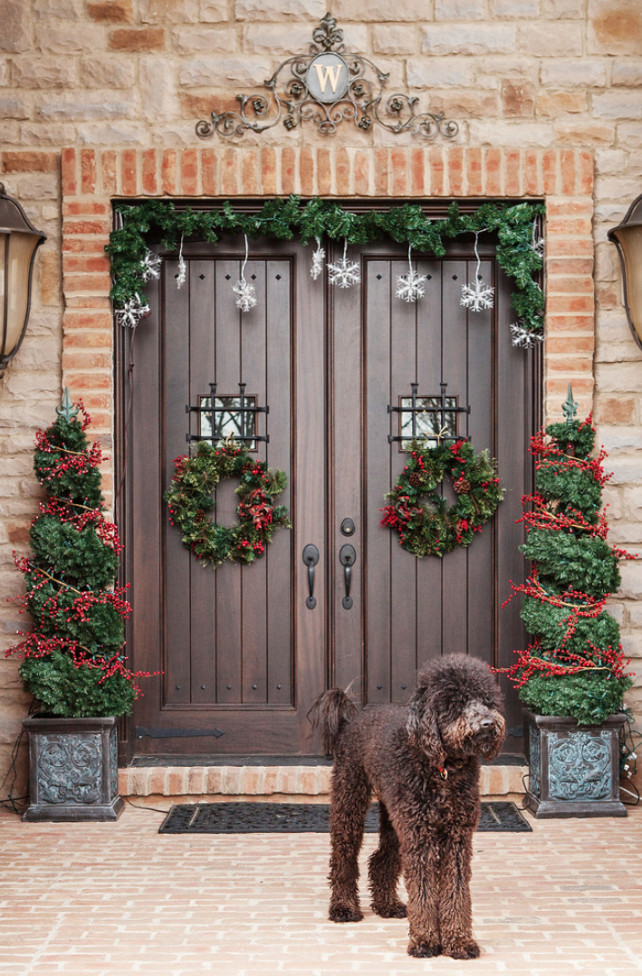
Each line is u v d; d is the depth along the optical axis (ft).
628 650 17.97
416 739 10.91
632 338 17.99
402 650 18.51
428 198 18.01
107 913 12.87
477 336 18.49
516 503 18.43
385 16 17.94
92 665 16.88
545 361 18.01
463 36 17.95
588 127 17.97
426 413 18.48
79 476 17.10
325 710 12.89
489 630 18.48
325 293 18.43
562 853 15.10
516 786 17.56
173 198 17.94
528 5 17.95
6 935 12.17
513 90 17.94
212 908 13.03
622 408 18.02
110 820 16.79
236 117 17.92
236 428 18.52
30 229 16.80
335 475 18.45
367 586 18.49
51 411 17.95
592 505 17.21
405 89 17.94
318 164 17.85
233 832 16.16
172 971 11.14
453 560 18.47
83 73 17.90
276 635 18.53
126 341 18.28
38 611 16.89
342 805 12.56
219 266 18.42
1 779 17.83
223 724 18.42
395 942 11.91
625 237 16.99
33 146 17.88
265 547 18.48
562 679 16.87
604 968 11.19
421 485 18.15
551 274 17.90
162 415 18.43
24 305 17.01
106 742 16.81
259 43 17.90
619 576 17.22
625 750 17.80
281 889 13.74
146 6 17.92
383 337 18.49
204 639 18.51
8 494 17.92
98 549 16.97
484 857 14.93
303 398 18.49
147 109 17.89
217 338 18.49
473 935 12.06
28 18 17.88
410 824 11.37
